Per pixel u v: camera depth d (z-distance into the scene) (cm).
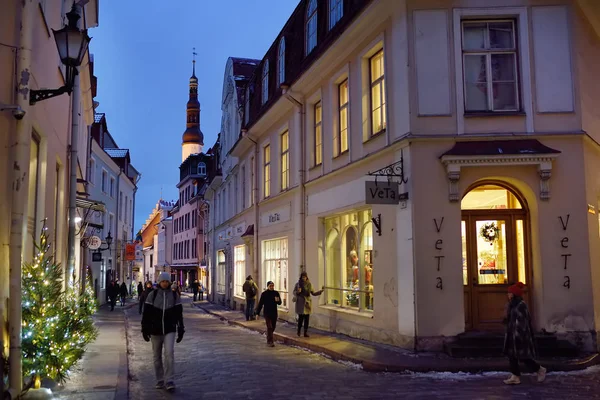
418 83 1217
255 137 2475
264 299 1482
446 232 1182
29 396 711
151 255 8981
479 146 1184
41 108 935
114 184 3781
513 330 901
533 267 1194
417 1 1238
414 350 1161
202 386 916
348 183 1528
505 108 1223
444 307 1168
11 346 694
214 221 3912
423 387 885
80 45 779
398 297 1240
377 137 1370
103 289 3497
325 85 1708
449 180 1185
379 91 1404
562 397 805
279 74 2147
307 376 1000
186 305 3966
